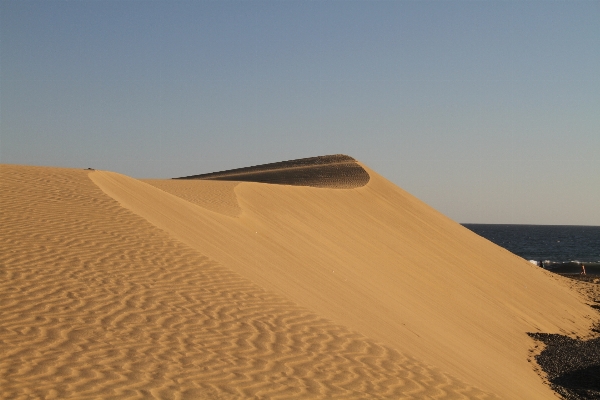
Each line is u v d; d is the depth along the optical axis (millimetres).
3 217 11766
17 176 15508
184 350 7504
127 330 7820
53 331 7457
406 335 12969
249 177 50500
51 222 11914
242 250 15398
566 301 29766
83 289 8945
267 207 25656
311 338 8727
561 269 57938
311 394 6930
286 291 12211
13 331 7309
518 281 30438
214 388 6637
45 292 8617
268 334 8523
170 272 10367
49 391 6039
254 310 9406
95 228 11984
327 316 11094
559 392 14195
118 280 9555
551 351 18750
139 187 18406
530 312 24875
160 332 7926
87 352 7031
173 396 6305
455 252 31781
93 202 13891
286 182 45438
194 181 33312
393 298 17703
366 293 16469
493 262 32906
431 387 7883
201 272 10711
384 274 21562
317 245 21656
